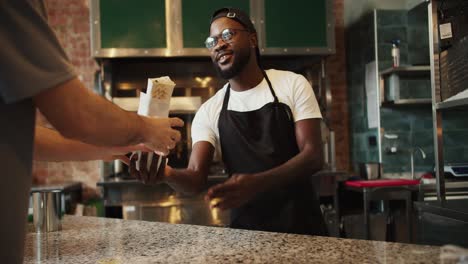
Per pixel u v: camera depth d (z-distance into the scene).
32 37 0.77
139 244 1.29
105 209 3.73
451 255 0.91
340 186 4.34
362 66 4.54
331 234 3.82
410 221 3.71
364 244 1.16
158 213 3.67
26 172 0.82
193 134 2.04
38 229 1.54
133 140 1.01
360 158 4.64
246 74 1.91
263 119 1.88
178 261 1.07
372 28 4.29
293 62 4.50
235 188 1.38
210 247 1.20
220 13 1.88
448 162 4.26
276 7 4.06
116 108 0.95
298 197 1.84
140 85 4.46
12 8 0.75
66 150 1.33
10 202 0.78
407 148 4.28
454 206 2.09
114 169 4.11
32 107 0.82
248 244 1.22
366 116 4.49
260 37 4.04
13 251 0.79
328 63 4.85
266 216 1.84
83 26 4.65
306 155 1.71
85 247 1.28
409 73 4.13
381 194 3.73
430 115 4.30
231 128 1.91
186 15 3.97
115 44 3.93
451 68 2.55
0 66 0.74
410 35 4.21
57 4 4.64
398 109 4.28
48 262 1.12
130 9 3.94
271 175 1.51
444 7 2.62
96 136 0.91
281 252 1.11
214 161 4.27
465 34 2.57
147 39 3.95
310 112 1.86
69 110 0.84
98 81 4.46
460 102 2.19
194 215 3.69
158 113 1.19
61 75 0.80
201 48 3.98
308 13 4.10
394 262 0.97
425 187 3.66
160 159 1.41
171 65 4.46
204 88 4.51
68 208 4.03
